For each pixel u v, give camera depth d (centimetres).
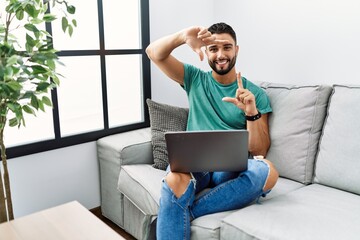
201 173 161
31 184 200
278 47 230
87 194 225
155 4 241
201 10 267
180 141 137
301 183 176
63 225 129
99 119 234
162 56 182
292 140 179
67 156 212
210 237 136
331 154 166
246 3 245
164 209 143
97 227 127
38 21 153
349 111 164
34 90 159
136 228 191
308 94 180
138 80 250
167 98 264
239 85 168
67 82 213
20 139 200
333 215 133
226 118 183
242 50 254
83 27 213
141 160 205
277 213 135
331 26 201
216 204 146
